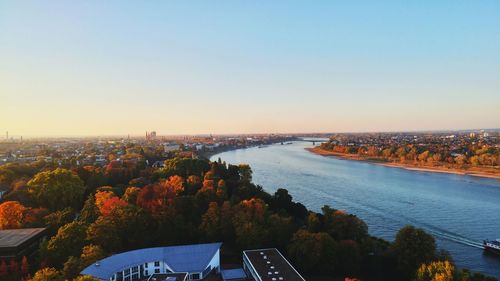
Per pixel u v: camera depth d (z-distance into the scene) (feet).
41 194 589.73
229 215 507.30
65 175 625.00
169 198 551.59
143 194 545.85
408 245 426.10
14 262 379.96
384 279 423.23
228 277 386.32
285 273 377.50
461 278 354.13
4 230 456.45
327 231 499.92
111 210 481.46
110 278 351.67
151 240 469.98
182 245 467.11
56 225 489.67
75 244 413.39
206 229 493.77
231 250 484.33
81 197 653.71
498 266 479.41
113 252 433.07
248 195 648.79
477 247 542.57
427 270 369.91
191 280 379.96
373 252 478.18
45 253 401.08
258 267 393.09
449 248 537.65
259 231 480.64
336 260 429.38
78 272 360.69
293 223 537.65
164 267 396.37
